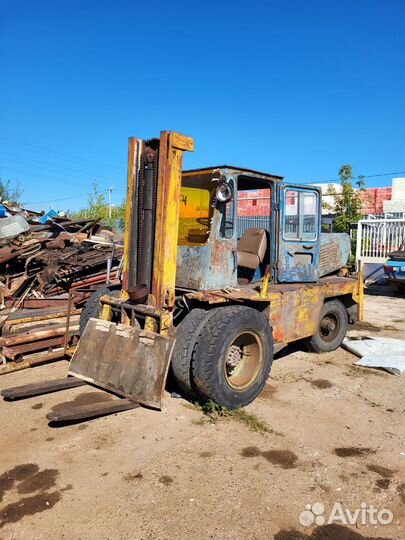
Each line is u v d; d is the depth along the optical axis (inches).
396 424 168.6
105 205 1127.0
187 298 177.2
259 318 184.5
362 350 255.9
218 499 120.8
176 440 151.5
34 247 406.0
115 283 227.5
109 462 137.6
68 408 162.2
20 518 112.2
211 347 167.3
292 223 223.5
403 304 457.1
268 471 134.8
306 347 260.2
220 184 178.7
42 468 133.8
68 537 105.8
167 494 122.4
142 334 174.6
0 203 567.5
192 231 194.9
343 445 152.0
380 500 122.7
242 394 178.1
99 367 182.7
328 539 107.3
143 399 166.4
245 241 219.6
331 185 898.7
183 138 173.8
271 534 108.3
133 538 105.9
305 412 177.5
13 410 171.6
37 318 277.0
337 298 272.4
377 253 643.5
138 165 187.6
